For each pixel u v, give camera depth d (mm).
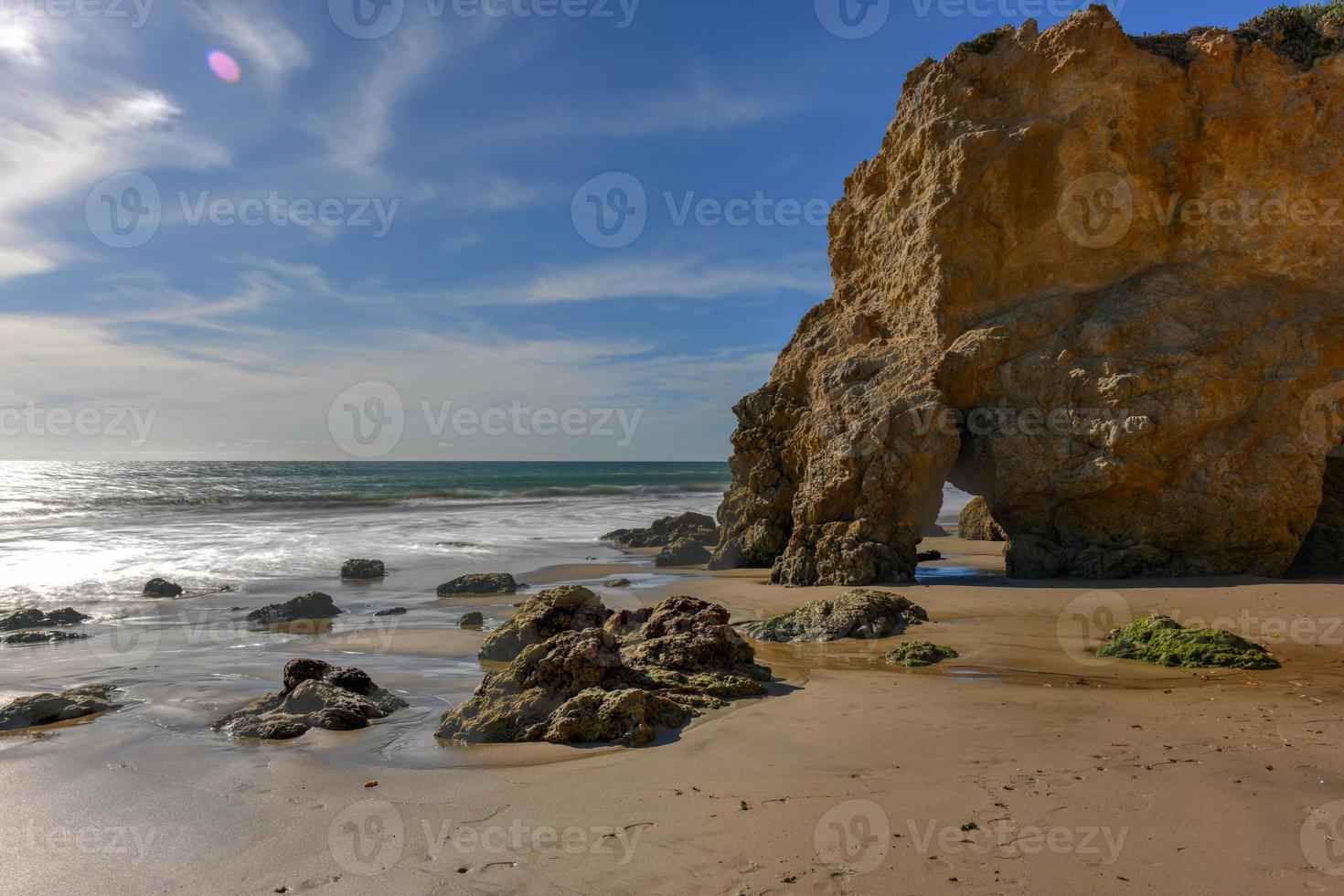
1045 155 16109
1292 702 6648
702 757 5801
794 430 19203
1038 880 3703
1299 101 14992
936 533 28766
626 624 10164
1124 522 14727
